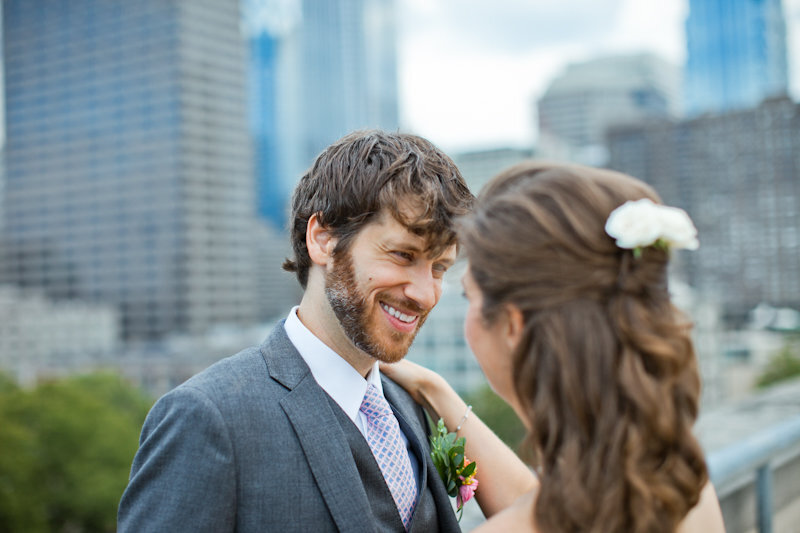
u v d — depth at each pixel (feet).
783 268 243.19
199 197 292.20
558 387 3.00
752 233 249.96
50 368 240.12
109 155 303.48
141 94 298.76
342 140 4.40
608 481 2.86
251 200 315.37
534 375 3.10
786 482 7.54
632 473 2.81
